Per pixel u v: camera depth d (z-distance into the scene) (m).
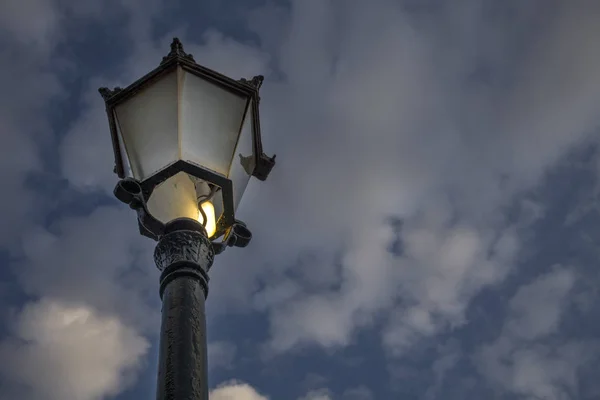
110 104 5.90
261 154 6.09
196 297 4.86
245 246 5.74
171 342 4.52
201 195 5.57
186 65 5.85
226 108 5.86
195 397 4.28
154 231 5.32
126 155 5.75
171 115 5.64
